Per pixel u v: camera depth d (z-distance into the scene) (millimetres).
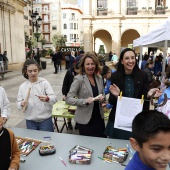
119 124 2209
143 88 2422
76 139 2281
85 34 29781
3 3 15758
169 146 871
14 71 17016
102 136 2709
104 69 3889
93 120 2615
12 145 1684
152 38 5648
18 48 19016
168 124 880
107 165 1774
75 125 4613
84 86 2588
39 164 1791
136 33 31141
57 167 1745
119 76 2447
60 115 3449
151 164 907
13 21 17797
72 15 68688
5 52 15078
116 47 29281
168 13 28047
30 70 2684
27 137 2320
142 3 28656
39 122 2771
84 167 1744
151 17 27906
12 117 5426
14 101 7047
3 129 1629
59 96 7855
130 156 1927
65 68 19844
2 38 16188
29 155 1940
